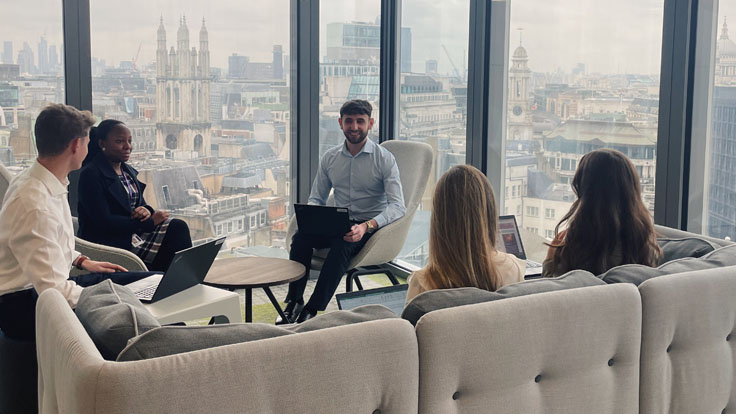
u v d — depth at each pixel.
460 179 2.19
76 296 2.61
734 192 3.13
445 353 1.85
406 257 5.52
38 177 2.66
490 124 4.57
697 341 2.22
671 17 3.32
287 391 1.66
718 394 2.28
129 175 4.11
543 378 2.01
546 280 2.13
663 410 2.19
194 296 2.87
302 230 4.11
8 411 2.74
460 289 2.00
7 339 2.71
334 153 4.63
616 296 2.07
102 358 1.59
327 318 1.86
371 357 1.75
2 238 2.63
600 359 2.06
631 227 2.48
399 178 4.49
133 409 1.50
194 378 1.56
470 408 1.91
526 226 4.37
